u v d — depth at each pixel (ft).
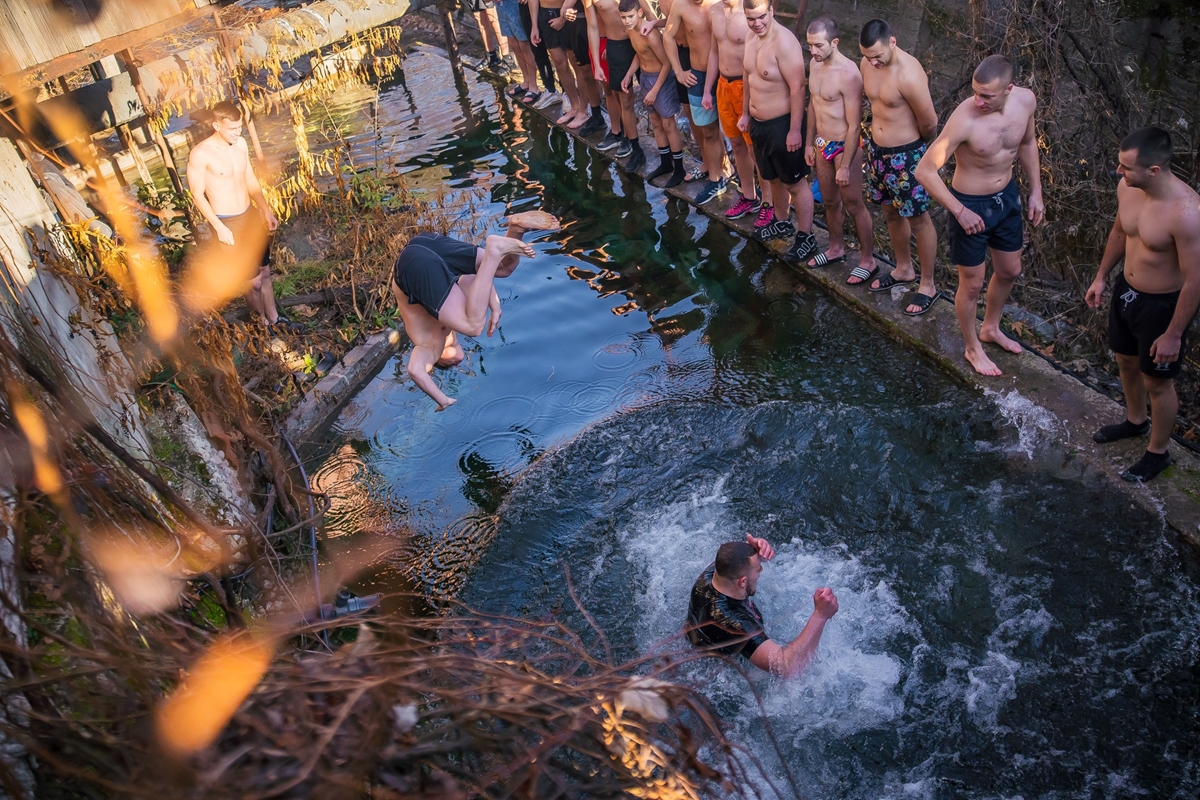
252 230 24.38
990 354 20.06
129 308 22.36
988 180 17.67
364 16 36.35
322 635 10.05
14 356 7.75
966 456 18.19
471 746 5.84
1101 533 15.94
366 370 24.62
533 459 20.43
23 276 15.37
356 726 5.64
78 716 5.93
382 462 21.30
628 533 17.97
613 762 6.08
